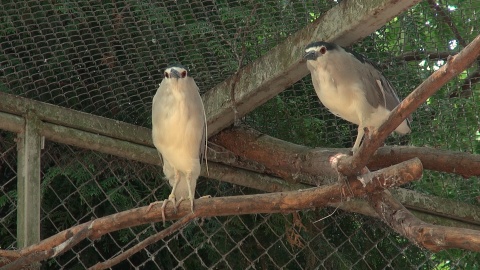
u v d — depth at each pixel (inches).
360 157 287.3
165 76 323.3
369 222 433.1
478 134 405.4
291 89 402.0
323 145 426.0
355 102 341.7
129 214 308.0
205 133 341.1
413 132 408.8
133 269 425.7
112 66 378.9
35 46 366.3
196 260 429.4
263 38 368.5
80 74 382.6
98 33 361.4
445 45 365.7
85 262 414.0
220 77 392.8
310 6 345.1
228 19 353.4
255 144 406.6
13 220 405.7
